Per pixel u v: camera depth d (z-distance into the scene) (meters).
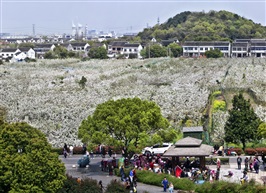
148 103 76.19
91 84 155.75
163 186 61.62
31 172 49.25
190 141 69.12
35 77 181.62
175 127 94.38
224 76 161.62
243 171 65.00
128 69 198.25
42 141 52.00
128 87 142.50
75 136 92.06
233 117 81.75
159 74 173.75
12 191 48.47
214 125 94.00
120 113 72.88
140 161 70.75
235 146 84.50
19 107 117.00
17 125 53.06
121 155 83.12
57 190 51.97
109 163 71.88
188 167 69.44
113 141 71.06
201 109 107.38
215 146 81.94
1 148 50.84
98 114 73.69
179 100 116.12
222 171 69.50
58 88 149.25
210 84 141.38
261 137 79.69
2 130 52.09
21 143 51.47
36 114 108.38
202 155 66.06
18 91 144.12
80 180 60.94
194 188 60.31
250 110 82.69
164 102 114.56
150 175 65.88
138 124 73.06
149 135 75.00
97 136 71.31
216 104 112.38
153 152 77.31
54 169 50.97
